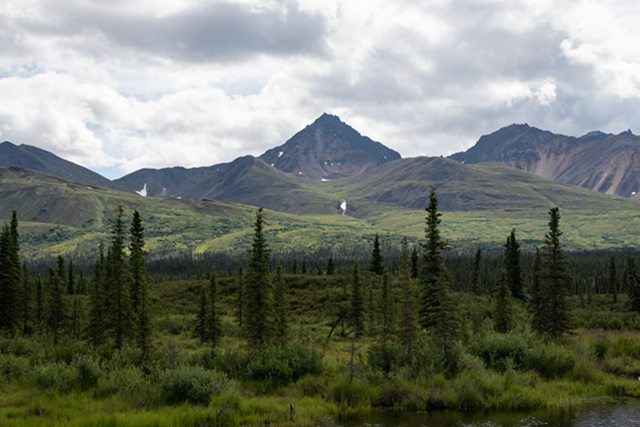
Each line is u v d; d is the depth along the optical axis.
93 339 45.31
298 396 25.48
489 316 69.62
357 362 31.28
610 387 27.11
